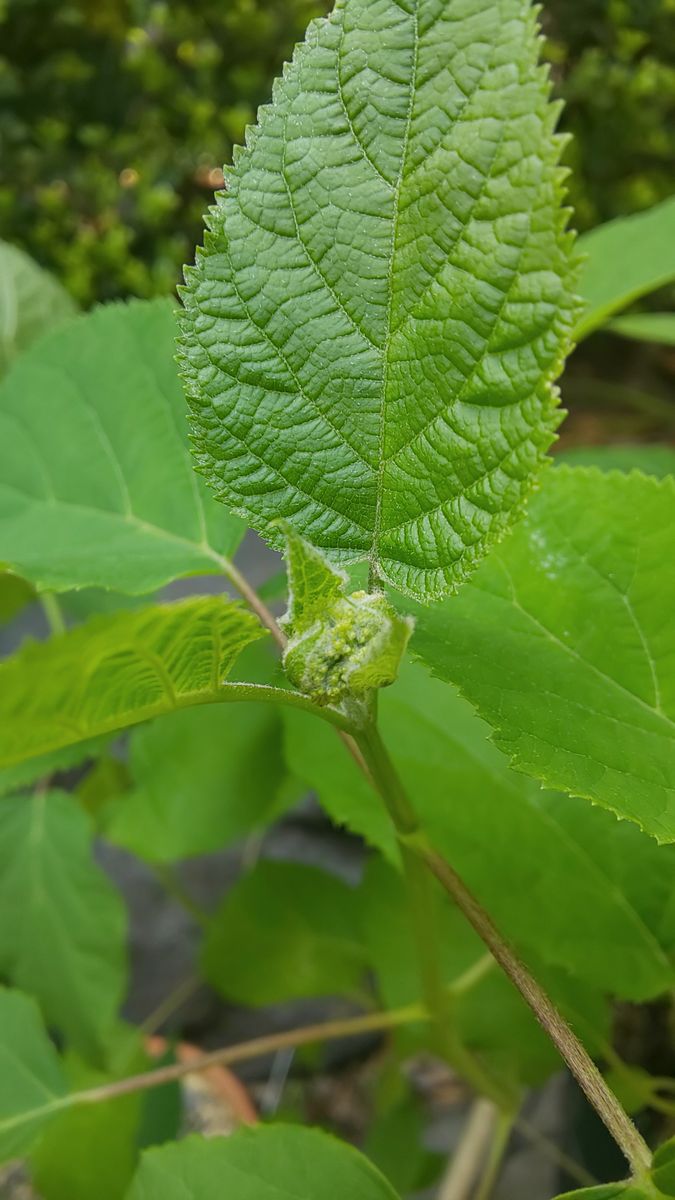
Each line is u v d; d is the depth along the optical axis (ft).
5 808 0.90
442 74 0.35
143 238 1.82
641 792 0.38
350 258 0.38
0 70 1.81
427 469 0.39
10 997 0.72
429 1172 0.99
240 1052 0.70
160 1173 0.53
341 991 0.95
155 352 0.68
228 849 1.27
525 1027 0.77
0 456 0.68
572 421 2.09
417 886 0.55
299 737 0.67
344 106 0.37
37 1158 0.85
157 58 1.79
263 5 1.80
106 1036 0.89
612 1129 0.40
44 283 1.03
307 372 0.40
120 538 0.63
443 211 0.36
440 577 0.39
